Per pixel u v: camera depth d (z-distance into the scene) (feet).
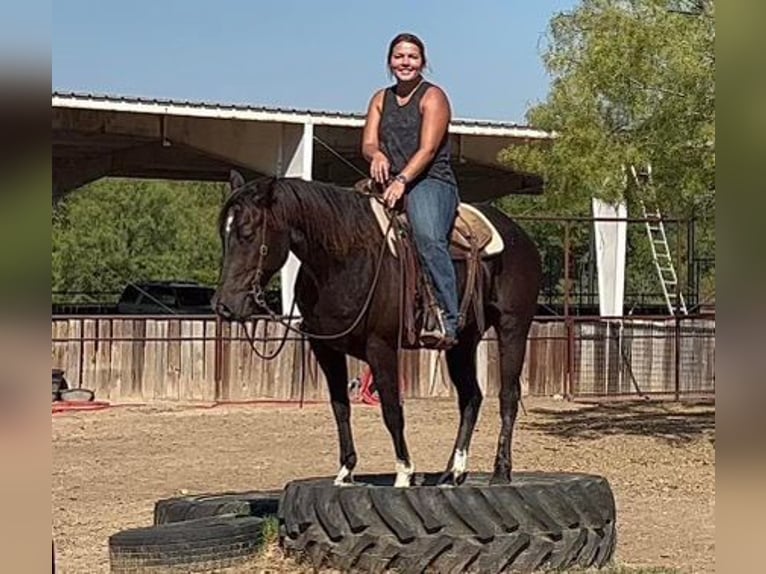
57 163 92.43
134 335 67.72
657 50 47.29
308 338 22.82
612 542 24.06
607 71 48.55
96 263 164.66
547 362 74.23
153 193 175.83
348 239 21.89
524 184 95.20
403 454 23.22
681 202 51.52
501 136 77.41
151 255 173.27
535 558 22.33
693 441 51.98
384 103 23.27
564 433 55.42
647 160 49.29
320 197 21.84
